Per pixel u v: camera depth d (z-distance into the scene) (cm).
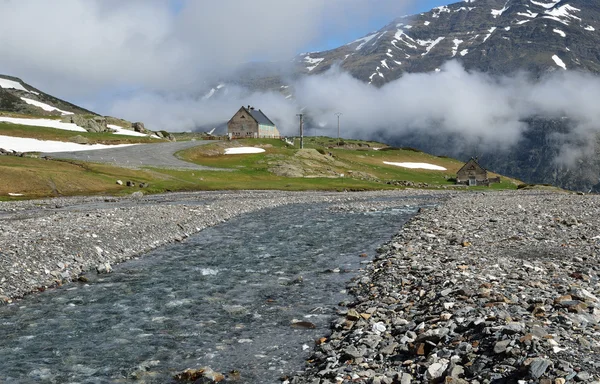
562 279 1748
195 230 3753
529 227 3341
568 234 2972
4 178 6362
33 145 11412
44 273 2178
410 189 11944
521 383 880
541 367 900
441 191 11319
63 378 1201
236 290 2014
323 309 1731
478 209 4953
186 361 1302
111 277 2247
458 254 2427
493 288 1596
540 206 5247
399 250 2672
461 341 1143
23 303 1830
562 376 870
